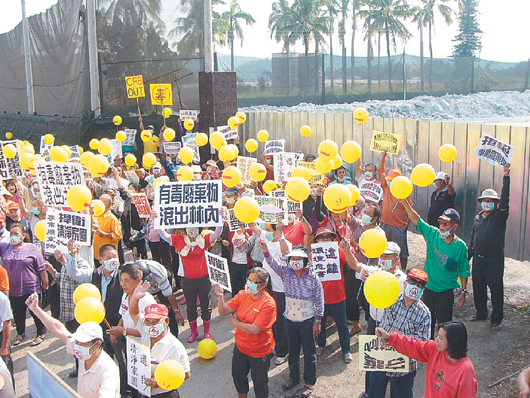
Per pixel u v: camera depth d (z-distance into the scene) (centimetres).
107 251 586
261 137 1095
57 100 2270
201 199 666
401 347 432
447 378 400
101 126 1895
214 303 878
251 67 2845
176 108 1803
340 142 1248
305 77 2847
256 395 542
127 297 521
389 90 3078
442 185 836
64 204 769
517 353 626
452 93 3247
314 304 577
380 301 414
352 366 646
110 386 409
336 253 608
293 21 5047
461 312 752
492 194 671
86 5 1909
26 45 2433
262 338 526
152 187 1021
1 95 3075
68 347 439
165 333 462
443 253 607
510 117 2445
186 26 1728
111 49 1872
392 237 809
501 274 675
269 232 635
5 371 432
